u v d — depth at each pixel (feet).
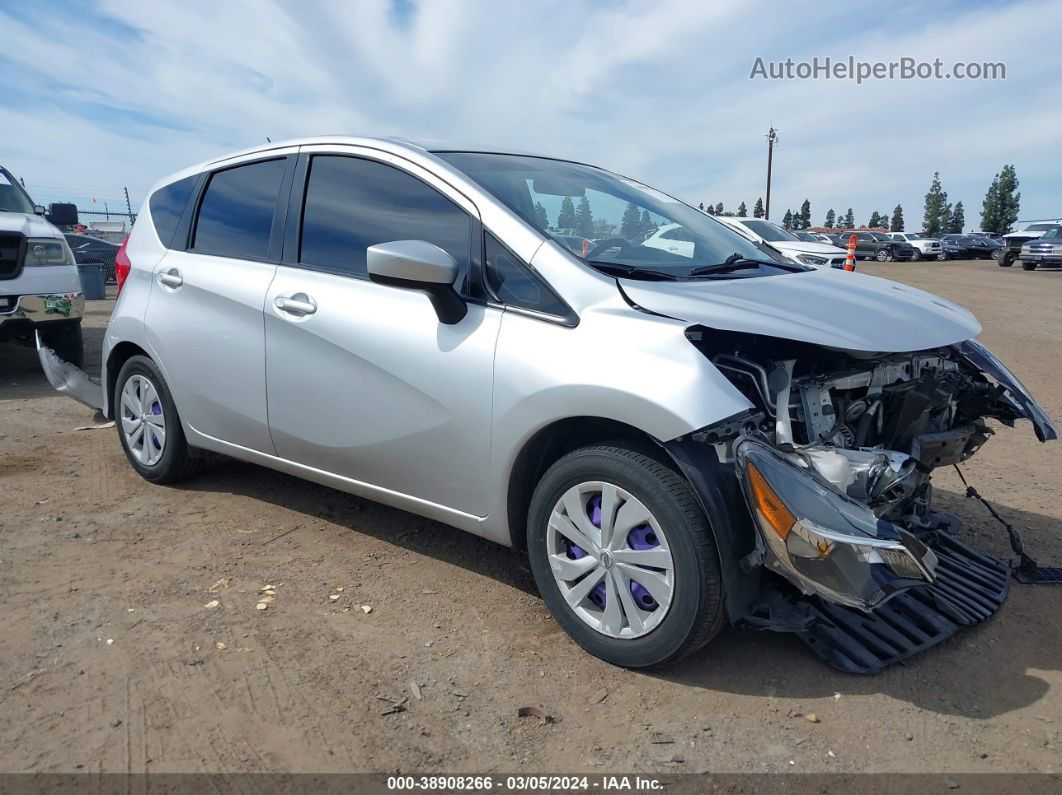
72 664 9.27
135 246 15.15
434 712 8.54
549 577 9.82
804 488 8.18
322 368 11.44
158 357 14.08
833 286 11.07
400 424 10.64
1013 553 12.94
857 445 9.95
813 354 9.91
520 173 11.66
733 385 8.55
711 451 8.52
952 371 11.59
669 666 9.42
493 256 10.05
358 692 8.86
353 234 11.53
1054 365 30.89
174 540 12.75
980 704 8.84
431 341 10.25
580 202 11.68
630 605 9.07
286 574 11.62
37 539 12.69
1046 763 7.90
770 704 8.76
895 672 9.39
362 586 11.30
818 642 9.56
